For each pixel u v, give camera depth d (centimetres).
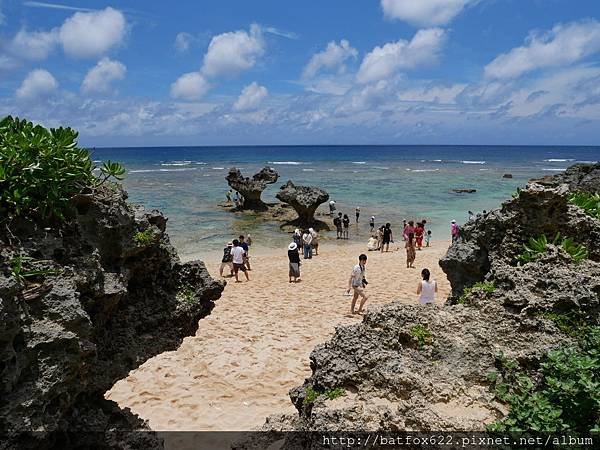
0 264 365
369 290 1552
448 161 12312
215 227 3183
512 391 435
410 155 16288
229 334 1100
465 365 457
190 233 2980
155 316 553
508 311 505
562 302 494
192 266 596
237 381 866
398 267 1947
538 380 438
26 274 374
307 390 481
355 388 452
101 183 493
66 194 440
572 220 646
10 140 408
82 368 396
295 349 1013
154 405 785
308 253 2328
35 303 375
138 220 522
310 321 1214
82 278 425
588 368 398
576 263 554
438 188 5566
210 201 4219
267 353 987
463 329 488
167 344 560
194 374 892
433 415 402
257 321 1205
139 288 550
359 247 2709
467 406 423
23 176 404
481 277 705
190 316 579
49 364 366
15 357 349
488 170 8681
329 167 9606
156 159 12381
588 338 449
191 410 768
